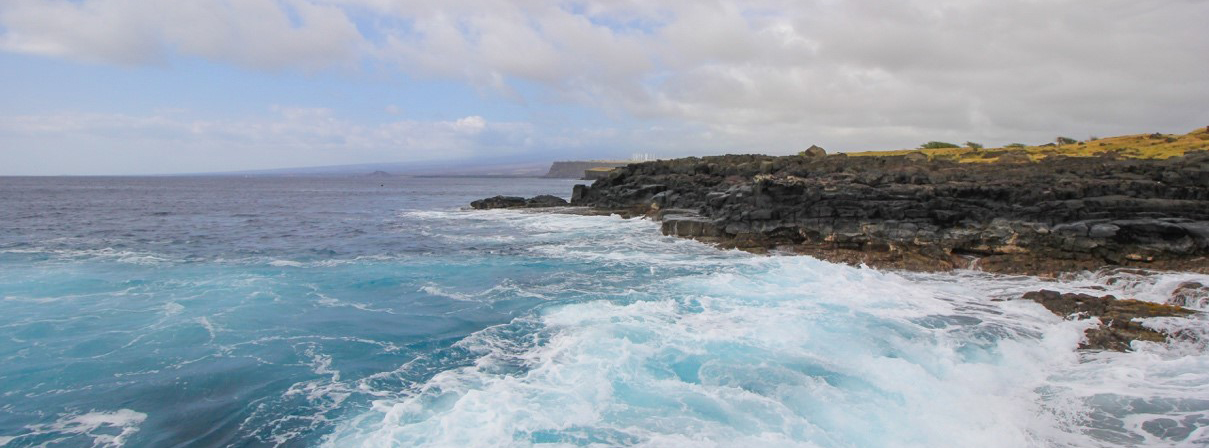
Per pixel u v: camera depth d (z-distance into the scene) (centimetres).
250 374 1247
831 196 2923
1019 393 1164
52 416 1052
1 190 12119
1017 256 2470
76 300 1836
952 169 3762
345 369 1280
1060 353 1392
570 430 977
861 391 1141
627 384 1162
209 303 1820
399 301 1886
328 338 1491
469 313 1730
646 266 2505
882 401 1099
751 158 5941
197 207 7019
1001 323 1606
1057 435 993
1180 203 2473
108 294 1927
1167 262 2281
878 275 2305
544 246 3139
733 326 1541
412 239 3522
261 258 2756
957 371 1263
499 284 2148
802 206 2980
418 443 947
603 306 1772
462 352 1385
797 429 985
